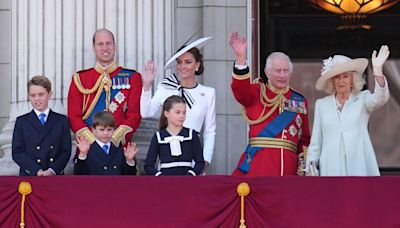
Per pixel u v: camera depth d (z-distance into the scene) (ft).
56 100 169.27
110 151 152.76
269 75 156.04
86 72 160.97
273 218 143.84
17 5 173.06
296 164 155.74
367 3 201.67
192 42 173.88
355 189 143.74
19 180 144.36
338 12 201.46
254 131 156.15
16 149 153.89
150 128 168.45
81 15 170.19
